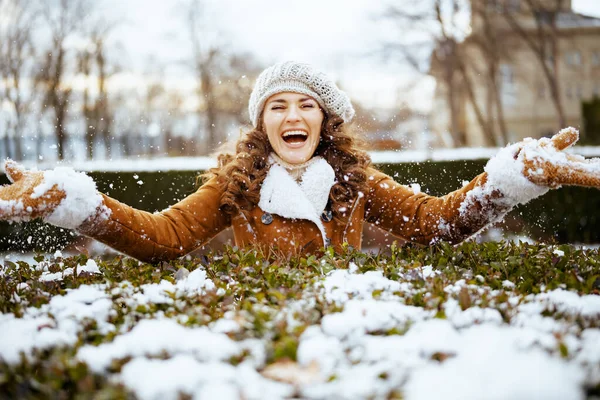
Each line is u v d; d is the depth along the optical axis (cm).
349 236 333
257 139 334
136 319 210
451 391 142
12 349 174
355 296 219
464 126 3438
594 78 4381
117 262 309
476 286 230
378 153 995
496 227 794
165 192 896
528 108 4247
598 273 259
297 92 329
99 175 894
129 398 149
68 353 171
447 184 701
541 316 201
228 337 185
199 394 144
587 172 263
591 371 154
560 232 922
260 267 261
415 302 213
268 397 145
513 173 274
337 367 163
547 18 3031
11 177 264
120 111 3103
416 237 323
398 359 161
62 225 270
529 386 139
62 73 2395
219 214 327
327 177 326
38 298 224
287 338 170
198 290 236
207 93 3188
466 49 2919
